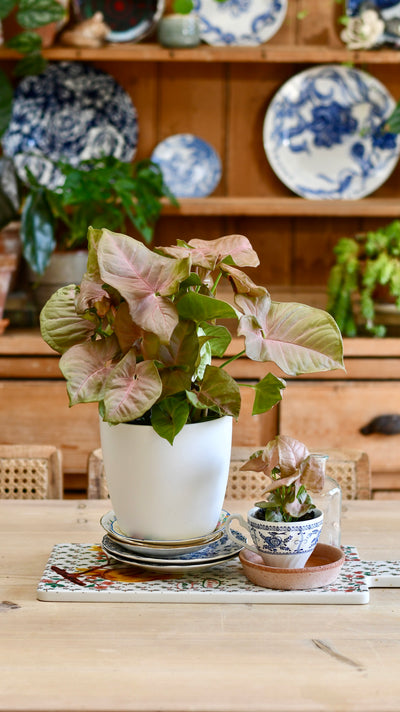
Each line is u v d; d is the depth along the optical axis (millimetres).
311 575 1738
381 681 1558
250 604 1729
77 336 1794
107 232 1698
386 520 2057
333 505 1816
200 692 1536
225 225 3834
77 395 1705
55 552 1883
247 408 3170
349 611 1714
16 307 3539
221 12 3559
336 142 3674
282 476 1732
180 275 1684
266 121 3641
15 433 3213
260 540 1748
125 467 1747
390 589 1787
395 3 3527
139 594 1732
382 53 3441
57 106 3676
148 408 1669
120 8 3566
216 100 3740
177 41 3395
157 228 3830
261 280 3873
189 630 1661
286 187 3781
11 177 3326
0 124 3283
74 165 3682
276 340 1772
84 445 3217
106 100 3697
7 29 3611
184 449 1732
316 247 3855
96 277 1756
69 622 1679
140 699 1523
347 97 3656
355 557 1870
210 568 1822
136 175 3539
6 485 2326
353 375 3221
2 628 1663
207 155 3732
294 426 3213
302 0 3643
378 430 3203
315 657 1604
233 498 2336
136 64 3705
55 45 3498
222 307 1701
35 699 1521
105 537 1875
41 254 3193
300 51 3432
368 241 3203
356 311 3508
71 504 2146
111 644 1628
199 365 1773
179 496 1748
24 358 3193
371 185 3686
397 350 3203
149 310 1673
